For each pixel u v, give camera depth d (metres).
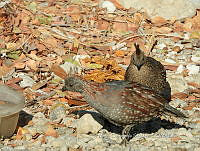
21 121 12.19
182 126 12.34
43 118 12.32
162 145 11.25
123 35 16.95
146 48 16.39
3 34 16.17
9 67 14.67
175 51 16.36
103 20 17.59
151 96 11.27
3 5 17.58
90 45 16.16
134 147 11.12
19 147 11.02
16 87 13.80
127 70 12.66
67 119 12.30
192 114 12.88
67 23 17.30
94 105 11.16
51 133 11.59
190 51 16.44
